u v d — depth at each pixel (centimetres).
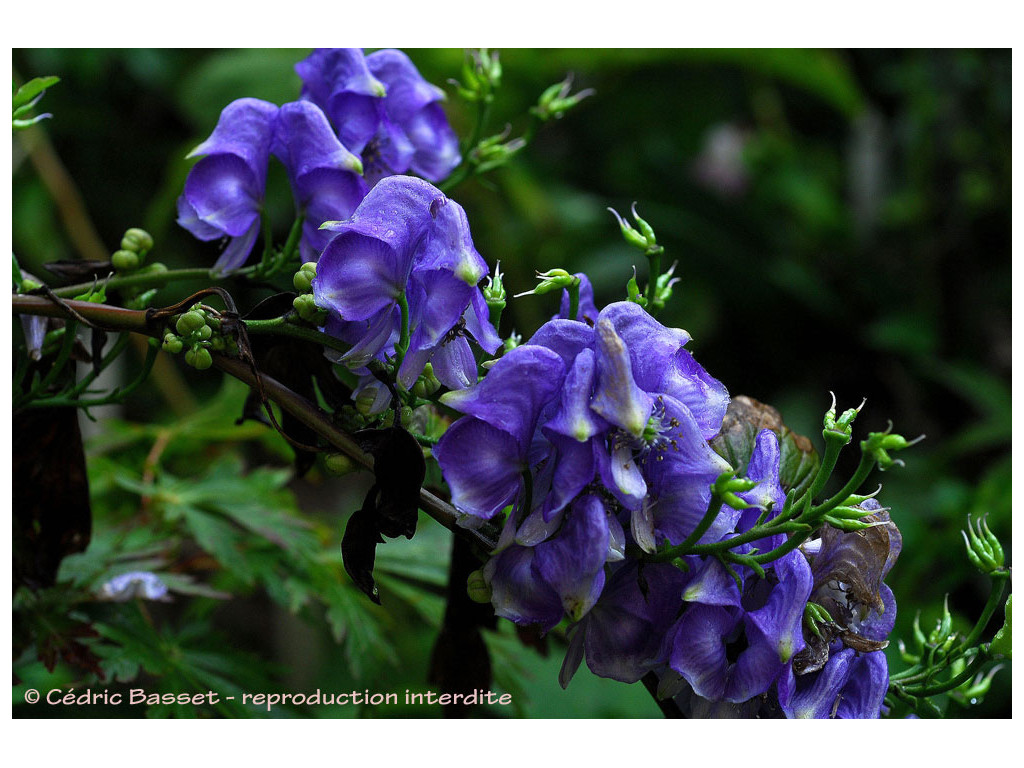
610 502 56
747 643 57
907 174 169
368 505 57
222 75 111
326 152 61
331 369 61
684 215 161
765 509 57
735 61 141
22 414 64
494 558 56
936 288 158
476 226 128
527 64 125
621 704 75
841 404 155
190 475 79
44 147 105
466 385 57
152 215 111
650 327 56
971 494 104
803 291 153
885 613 58
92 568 68
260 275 62
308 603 70
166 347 57
